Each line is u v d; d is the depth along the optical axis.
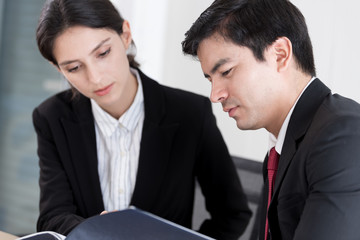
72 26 1.07
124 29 1.21
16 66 2.69
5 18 2.65
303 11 1.71
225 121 1.99
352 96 1.63
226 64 0.85
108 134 1.30
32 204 2.73
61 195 1.29
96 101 1.19
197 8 2.06
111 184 1.31
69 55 1.09
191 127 1.33
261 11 0.85
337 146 0.75
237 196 1.30
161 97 1.34
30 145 2.72
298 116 0.87
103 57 1.12
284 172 0.87
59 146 1.32
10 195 2.78
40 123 1.36
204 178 1.38
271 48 0.85
